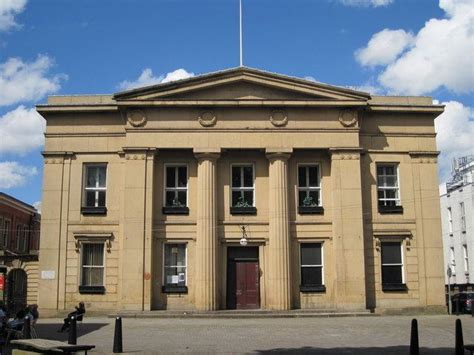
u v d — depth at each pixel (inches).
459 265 1987.0
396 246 1288.1
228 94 1269.7
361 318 1144.2
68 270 1239.5
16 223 2239.2
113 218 1255.5
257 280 1258.6
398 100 1326.3
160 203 1263.5
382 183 1312.7
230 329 954.7
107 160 1275.8
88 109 1275.8
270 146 1261.1
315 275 1259.2
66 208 1261.1
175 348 751.1
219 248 1254.3
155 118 1261.1
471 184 1902.1
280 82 1267.2
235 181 1293.1
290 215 1266.0
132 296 1201.4
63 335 926.4
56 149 1280.8
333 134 1273.4
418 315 1230.9
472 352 585.9
